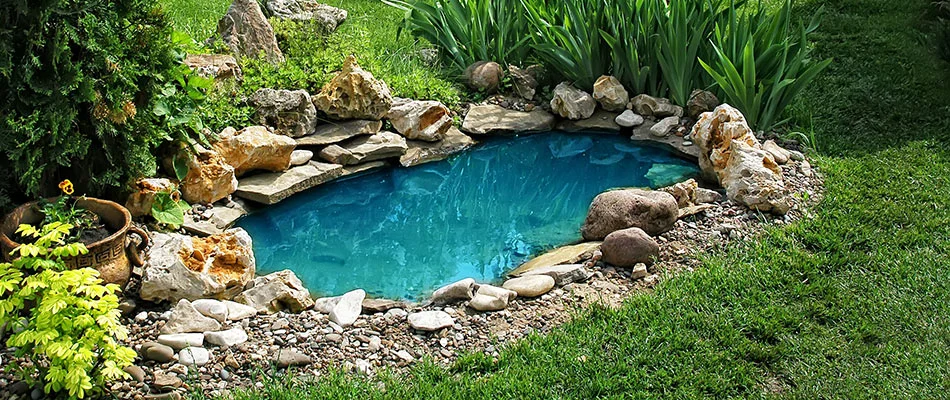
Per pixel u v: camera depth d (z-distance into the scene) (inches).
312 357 163.2
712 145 245.0
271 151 238.1
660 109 286.2
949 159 247.0
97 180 198.2
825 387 155.8
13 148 181.3
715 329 169.5
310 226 230.4
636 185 255.3
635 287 190.1
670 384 155.2
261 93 255.0
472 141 280.7
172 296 174.7
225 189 226.8
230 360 159.6
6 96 182.4
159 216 205.6
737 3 286.7
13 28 177.5
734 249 201.6
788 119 269.4
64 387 145.9
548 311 180.4
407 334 171.9
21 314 167.5
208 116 236.7
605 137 287.7
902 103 282.8
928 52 321.1
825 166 244.7
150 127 203.2
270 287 181.3
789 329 171.3
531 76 305.6
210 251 183.2
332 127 263.9
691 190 227.5
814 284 185.2
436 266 212.4
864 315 176.4
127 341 164.7
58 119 183.2
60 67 184.7
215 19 321.4
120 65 192.1
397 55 310.8
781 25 275.0
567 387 154.1
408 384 155.1
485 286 185.0
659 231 211.5
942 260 196.7
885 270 192.5
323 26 318.7
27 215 180.5
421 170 264.4
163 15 205.5
